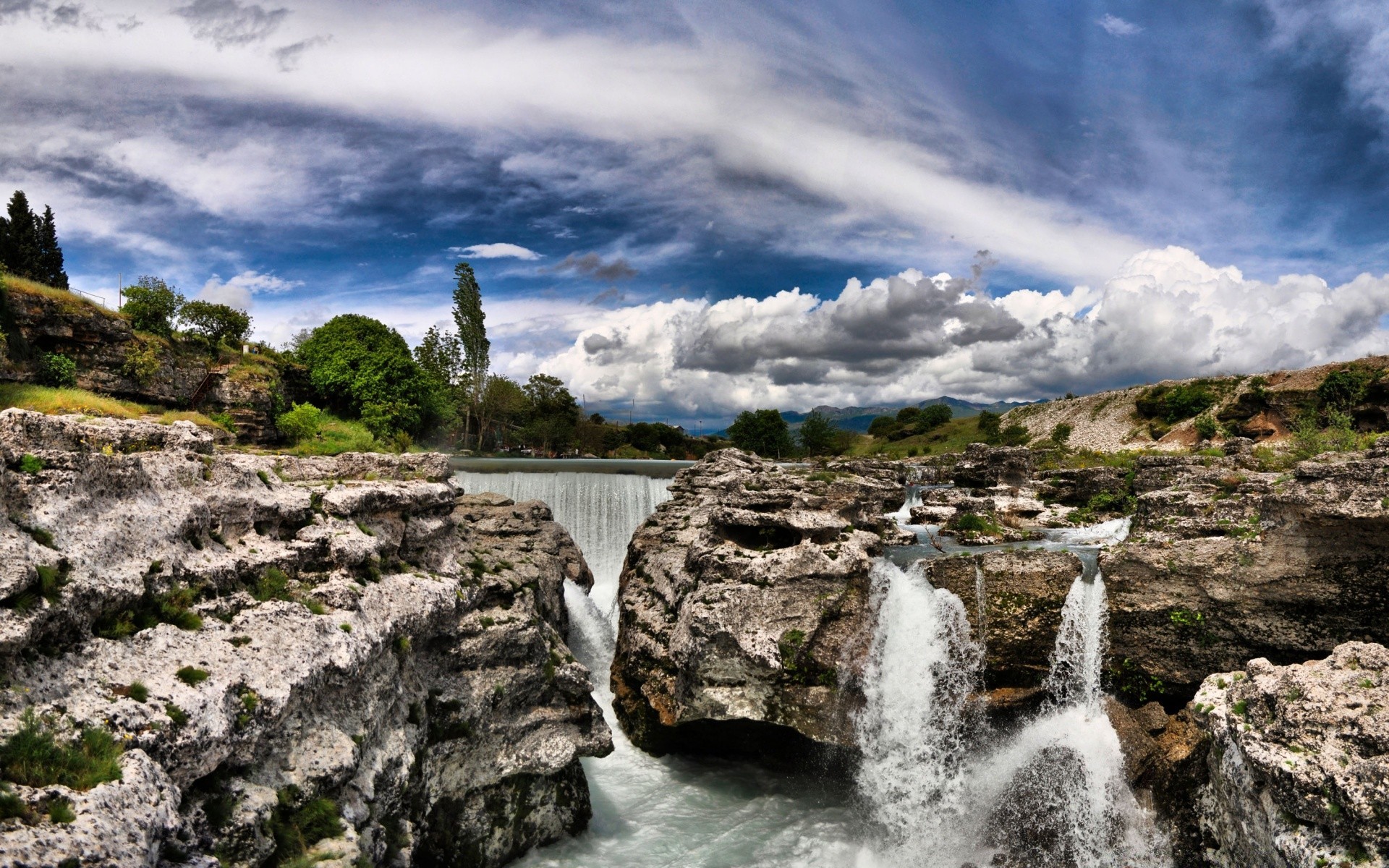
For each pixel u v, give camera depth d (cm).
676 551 2919
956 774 2205
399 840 1476
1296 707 1379
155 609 1175
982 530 3016
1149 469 3403
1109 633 2281
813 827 2166
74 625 1013
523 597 2252
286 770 1223
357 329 6406
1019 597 2314
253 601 1347
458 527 2450
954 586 2345
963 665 2306
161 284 5034
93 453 1186
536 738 1995
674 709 2381
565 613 2875
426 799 1669
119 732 946
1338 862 1202
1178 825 1902
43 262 7650
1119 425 9388
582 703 2180
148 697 1018
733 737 2475
